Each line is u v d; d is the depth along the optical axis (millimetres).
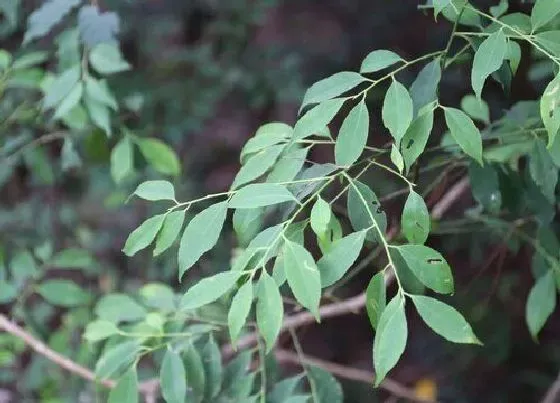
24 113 1164
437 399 1818
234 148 1983
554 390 1303
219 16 1955
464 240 1382
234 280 762
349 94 1151
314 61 2104
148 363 1393
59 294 1171
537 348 1795
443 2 797
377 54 815
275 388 937
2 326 1107
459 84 1436
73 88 1042
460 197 1208
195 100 1766
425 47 2004
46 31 1027
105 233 1672
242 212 812
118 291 1520
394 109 775
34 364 1339
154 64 1806
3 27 1207
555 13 799
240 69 1872
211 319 1001
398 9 2119
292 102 1905
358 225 792
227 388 936
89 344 1053
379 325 741
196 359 923
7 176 1213
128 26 1726
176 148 1911
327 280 759
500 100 1313
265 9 2012
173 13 1966
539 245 1014
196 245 779
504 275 1529
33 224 1578
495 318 1627
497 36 781
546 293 1003
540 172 906
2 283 1162
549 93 759
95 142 1146
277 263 772
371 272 1286
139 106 1194
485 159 936
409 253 766
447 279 761
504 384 1810
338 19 2246
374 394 1691
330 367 1188
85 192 1605
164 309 1007
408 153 789
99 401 1147
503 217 1076
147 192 823
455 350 1820
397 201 1125
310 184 800
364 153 1049
